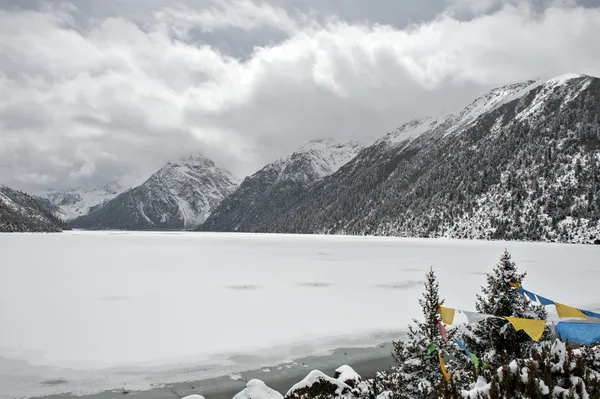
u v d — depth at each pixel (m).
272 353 13.67
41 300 21.03
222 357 13.17
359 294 23.41
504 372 5.29
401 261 41.19
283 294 23.23
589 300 21.39
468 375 7.73
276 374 12.04
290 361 13.07
